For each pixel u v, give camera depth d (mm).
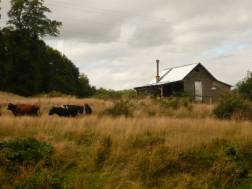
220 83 62031
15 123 20062
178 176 14922
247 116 24766
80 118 23094
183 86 60281
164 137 17453
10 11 72688
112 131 18422
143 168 15133
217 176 14797
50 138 17844
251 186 14492
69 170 15492
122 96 44250
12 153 15688
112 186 14539
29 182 14477
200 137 17016
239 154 15656
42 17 73938
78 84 88875
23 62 72125
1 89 69750
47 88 76188
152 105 32688
